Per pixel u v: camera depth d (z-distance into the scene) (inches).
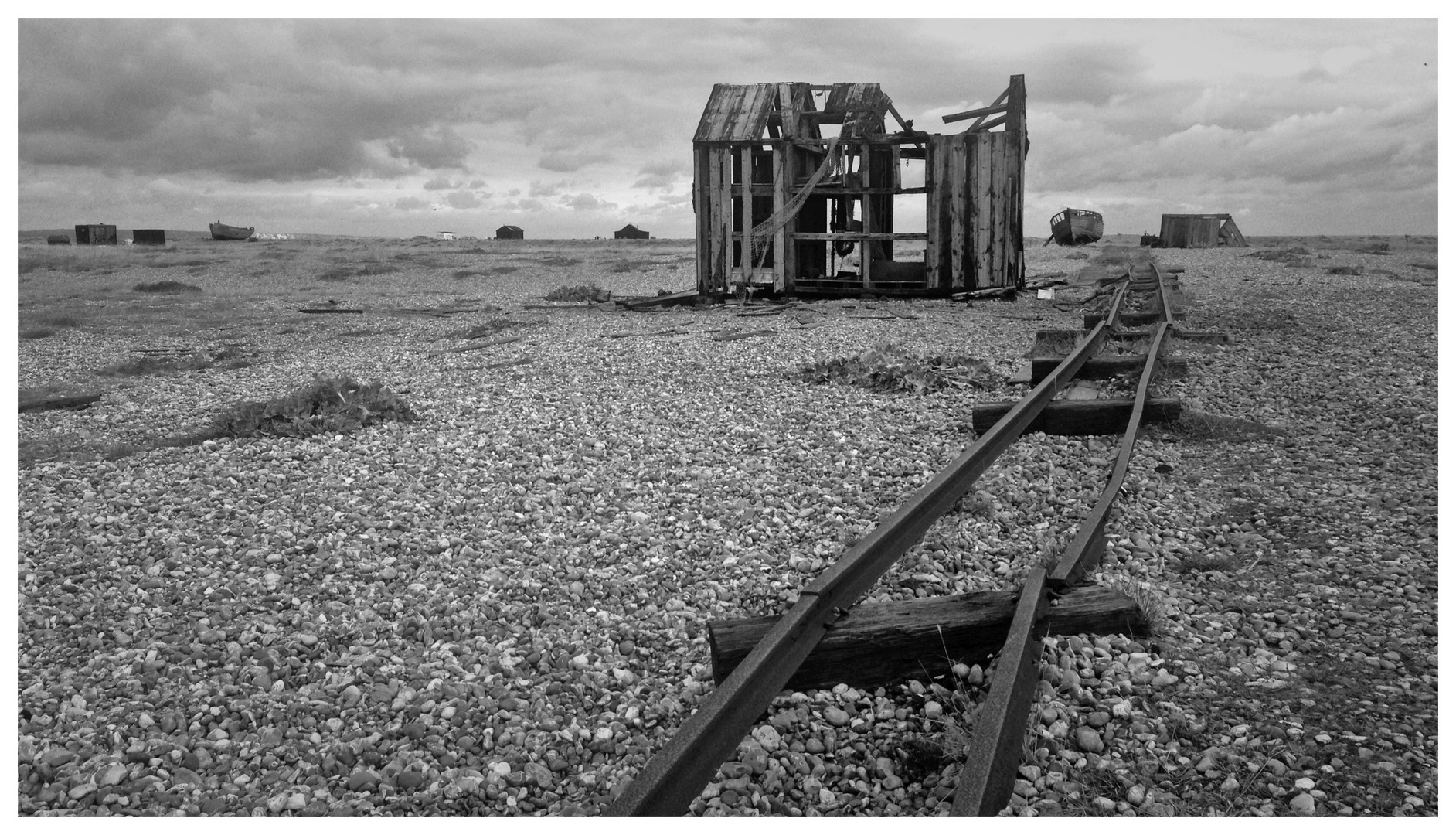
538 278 1424.7
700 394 405.7
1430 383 377.7
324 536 231.0
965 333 604.1
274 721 149.7
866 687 149.3
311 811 126.5
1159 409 310.0
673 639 171.8
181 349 681.6
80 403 453.7
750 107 890.7
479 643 172.7
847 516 231.6
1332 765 123.9
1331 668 149.5
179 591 201.9
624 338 636.1
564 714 147.9
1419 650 153.6
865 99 888.9
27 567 216.8
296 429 348.5
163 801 130.6
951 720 136.1
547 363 529.7
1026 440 296.4
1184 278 1015.6
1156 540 206.1
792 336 602.2
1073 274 1175.6
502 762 135.3
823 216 967.0
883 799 123.0
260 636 179.9
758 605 185.2
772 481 262.1
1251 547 202.2
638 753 136.6
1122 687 141.9
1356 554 195.0
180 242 3437.5
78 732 148.1
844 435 313.1
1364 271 1031.0
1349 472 255.0
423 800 128.3
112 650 177.5
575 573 202.8
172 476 291.4
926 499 206.8
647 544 218.8
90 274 1585.9
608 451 304.8
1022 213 906.1
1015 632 142.7
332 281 1425.9
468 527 235.0
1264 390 372.8
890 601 166.9
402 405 377.1
